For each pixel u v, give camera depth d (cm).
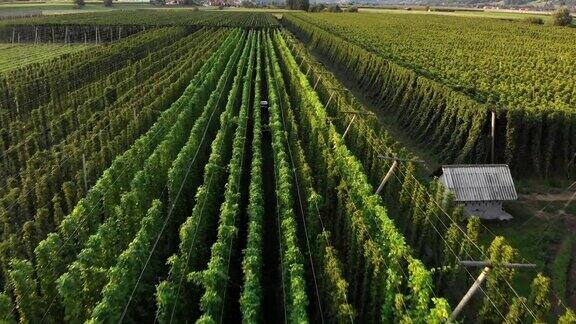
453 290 2420
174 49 7919
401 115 5031
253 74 6328
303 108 4225
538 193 3566
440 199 2809
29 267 2188
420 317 1862
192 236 2348
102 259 2339
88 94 5403
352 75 6969
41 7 18938
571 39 8506
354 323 2117
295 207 3016
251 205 2617
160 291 1956
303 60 6494
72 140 4012
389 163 3125
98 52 7412
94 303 2162
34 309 2123
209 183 2838
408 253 2142
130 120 4194
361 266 2389
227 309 2214
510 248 2097
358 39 8256
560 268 2700
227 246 2303
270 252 2700
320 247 2366
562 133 3719
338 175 3017
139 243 2239
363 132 3506
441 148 4178
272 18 15538
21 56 8981
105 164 3544
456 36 8888
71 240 2484
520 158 3750
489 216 3145
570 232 3055
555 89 4622
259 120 4094
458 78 5125
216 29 10900
